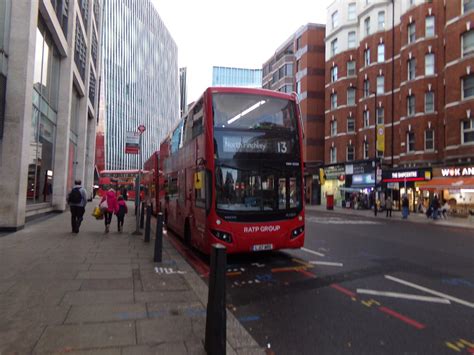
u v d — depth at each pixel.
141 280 6.43
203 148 8.77
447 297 6.06
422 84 28.70
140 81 120.88
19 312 4.67
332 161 41.16
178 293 5.68
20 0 12.10
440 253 10.44
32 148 15.30
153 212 22.28
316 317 5.10
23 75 12.05
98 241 10.66
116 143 105.06
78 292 5.58
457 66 25.02
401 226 19.23
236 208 8.34
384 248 11.23
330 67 42.03
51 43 17.98
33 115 15.20
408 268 8.30
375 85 35.50
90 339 3.88
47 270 6.93
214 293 3.58
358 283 6.94
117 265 7.58
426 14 29.02
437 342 4.28
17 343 3.75
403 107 30.36
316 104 46.91
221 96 8.71
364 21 37.59
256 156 8.64
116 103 105.88
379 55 35.53
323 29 47.56
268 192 8.63
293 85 52.09
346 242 12.45
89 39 29.39
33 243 9.96
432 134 28.11
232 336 4.24
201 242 8.84
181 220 11.55
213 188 8.30
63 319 4.45
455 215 26.30
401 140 30.47
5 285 5.88
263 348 3.93
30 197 15.57
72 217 12.25
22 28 12.12
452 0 25.64
